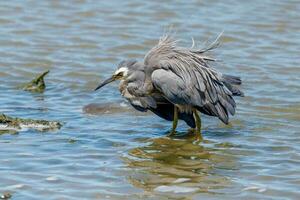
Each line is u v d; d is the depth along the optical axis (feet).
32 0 83.05
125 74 52.06
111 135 49.70
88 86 61.00
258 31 74.69
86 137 49.01
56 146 46.98
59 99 57.52
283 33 74.43
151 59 51.31
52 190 39.81
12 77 63.00
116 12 79.66
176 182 41.65
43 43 71.20
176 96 49.93
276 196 39.42
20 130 49.80
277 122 52.42
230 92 51.03
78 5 81.66
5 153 45.27
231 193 39.91
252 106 55.77
